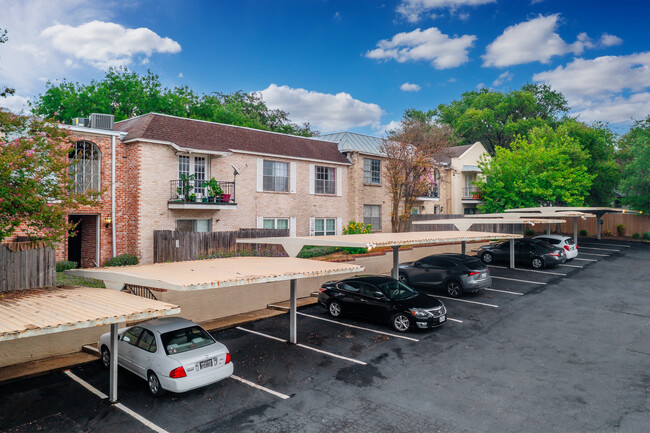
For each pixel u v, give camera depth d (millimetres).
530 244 23203
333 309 14938
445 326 13633
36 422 7812
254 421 7824
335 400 8633
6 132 10180
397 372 10031
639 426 7516
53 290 9875
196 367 8555
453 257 18297
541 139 37125
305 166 26391
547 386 9180
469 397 8711
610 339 12148
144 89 37812
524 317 14422
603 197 38969
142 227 19391
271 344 12109
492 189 32156
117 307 7902
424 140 28094
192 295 14172
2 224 9258
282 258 14367
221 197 21406
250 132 24875
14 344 10391
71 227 10258
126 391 9102
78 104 33469
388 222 31484
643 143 35438
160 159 20094
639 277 20469
